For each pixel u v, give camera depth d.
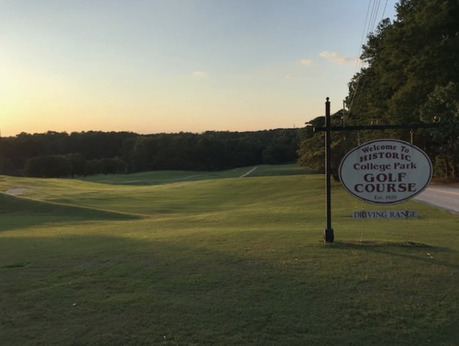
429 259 6.90
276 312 4.73
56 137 156.12
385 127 8.58
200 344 4.03
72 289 5.71
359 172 8.56
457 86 32.94
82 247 9.81
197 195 47.88
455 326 4.36
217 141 144.50
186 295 5.32
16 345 4.07
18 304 5.16
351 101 62.44
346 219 16.48
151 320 4.57
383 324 4.42
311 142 57.25
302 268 6.41
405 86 40.09
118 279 6.13
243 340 4.10
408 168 8.39
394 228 11.94
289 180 59.59
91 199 43.50
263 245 8.35
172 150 143.50
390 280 5.77
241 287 5.57
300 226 13.88
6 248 10.41
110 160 137.38
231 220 18.31
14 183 62.91
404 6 44.34
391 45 41.69
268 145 144.25
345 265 6.55
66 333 4.30
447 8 36.62
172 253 7.88
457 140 38.91
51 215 26.70
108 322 4.54
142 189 59.62
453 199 23.73
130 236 11.94
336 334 4.21
